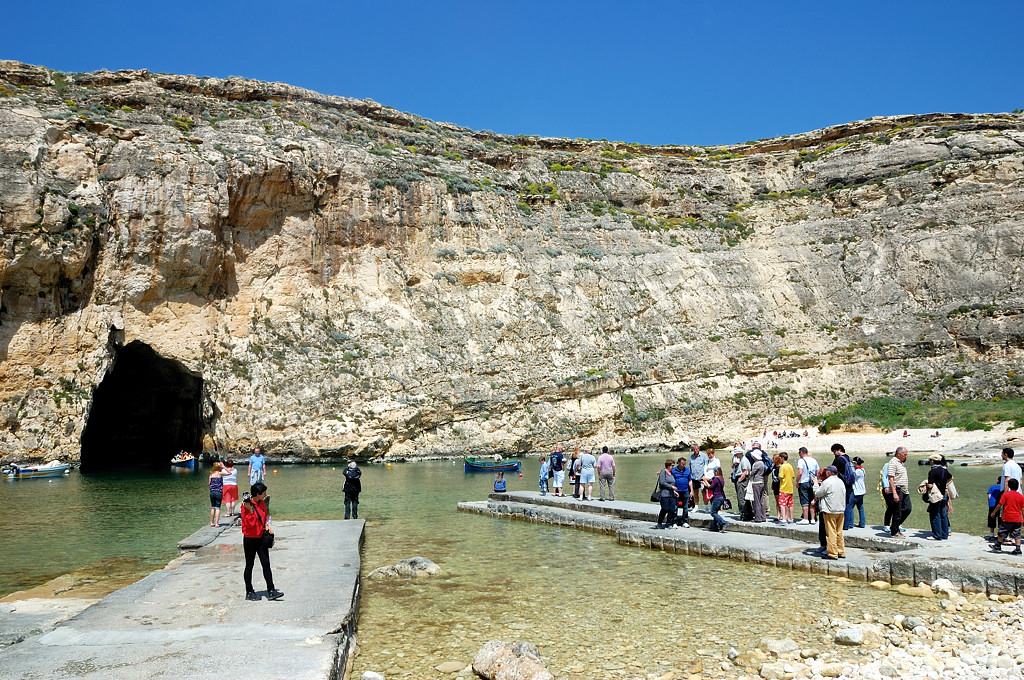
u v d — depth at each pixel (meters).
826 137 74.31
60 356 40.94
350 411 46.47
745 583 13.25
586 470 23.62
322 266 51.28
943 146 68.00
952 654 9.34
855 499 16.89
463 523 21.31
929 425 51.41
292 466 43.81
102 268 43.09
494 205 59.69
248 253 48.72
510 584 13.55
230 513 20.28
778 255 66.25
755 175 72.75
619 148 73.69
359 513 23.67
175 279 45.44
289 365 46.78
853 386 58.56
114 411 50.50
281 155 49.62
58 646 8.45
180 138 47.53
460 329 53.19
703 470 20.34
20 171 39.94
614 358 56.31
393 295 52.69
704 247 66.06
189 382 47.91
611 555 16.17
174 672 7.49
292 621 9.49
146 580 12.11
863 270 64.31
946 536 14.91
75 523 21.66
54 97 46.75
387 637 10.55
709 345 59.69
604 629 10.78
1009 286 60.16
